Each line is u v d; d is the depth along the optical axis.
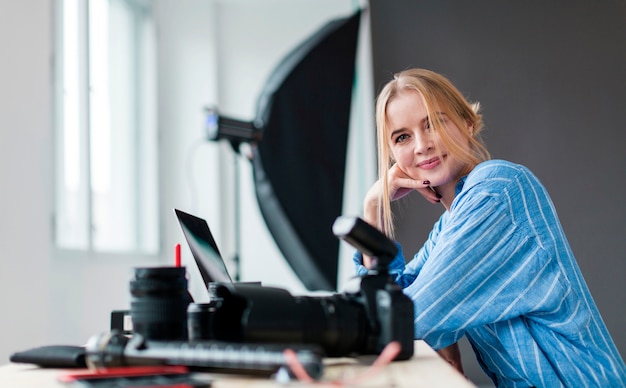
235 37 5.23
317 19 5.25
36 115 2.81
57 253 3.15
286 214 3.84
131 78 4.62
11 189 2.61
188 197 4.82
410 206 3.40
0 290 2.51
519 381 1.32
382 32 3.62
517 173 1.30
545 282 1.24
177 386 0.66
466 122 1.56
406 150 1.55
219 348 0.72
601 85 3.47
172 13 4.96
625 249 3.35
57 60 3.34
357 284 0.92
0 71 2.56
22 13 2.72
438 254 1.21
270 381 0.73
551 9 3.54
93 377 0.73
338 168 3.94
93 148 3.99
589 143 3.45
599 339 1.32
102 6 4.25
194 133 4.88
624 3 3.49
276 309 0.82
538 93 3.50
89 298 3.54
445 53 3.58
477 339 1.36
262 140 3.81
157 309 0.83
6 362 2.52
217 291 0.87
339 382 0.70
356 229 0.90
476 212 1.24
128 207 4.56
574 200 3.40
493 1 3.58
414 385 0.70
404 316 0.89
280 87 3.87
